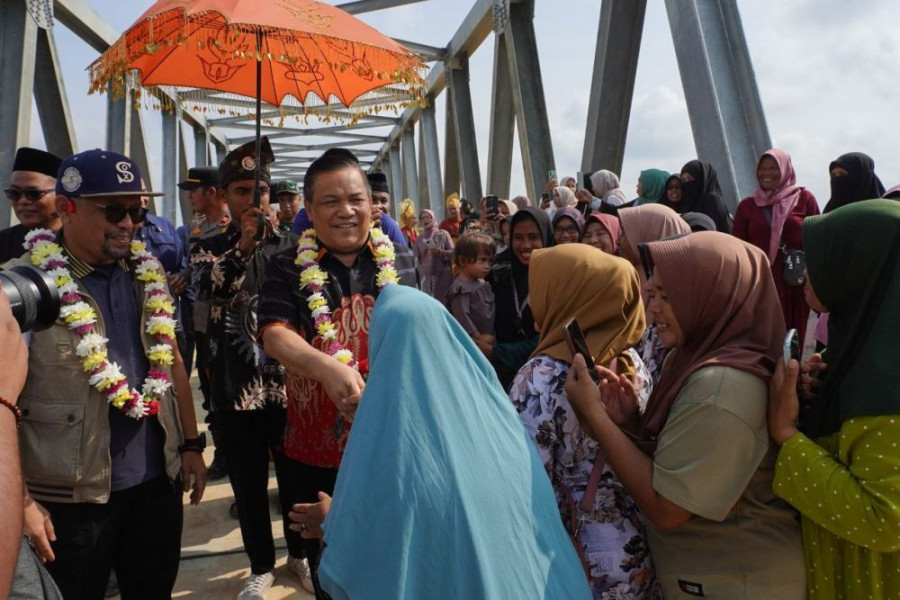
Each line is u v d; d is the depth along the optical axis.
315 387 2.11
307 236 2.22
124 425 2.00
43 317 1.44
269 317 2.07
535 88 9.93
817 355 1.57
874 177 4.57
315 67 3.28
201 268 3.01
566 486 1.57
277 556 3.37
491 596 0.91
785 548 1.42
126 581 2.14
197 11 2.44
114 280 2.08
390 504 0.93
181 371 2.24
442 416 0.99
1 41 6.58
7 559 0.70
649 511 1.43
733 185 5.22
